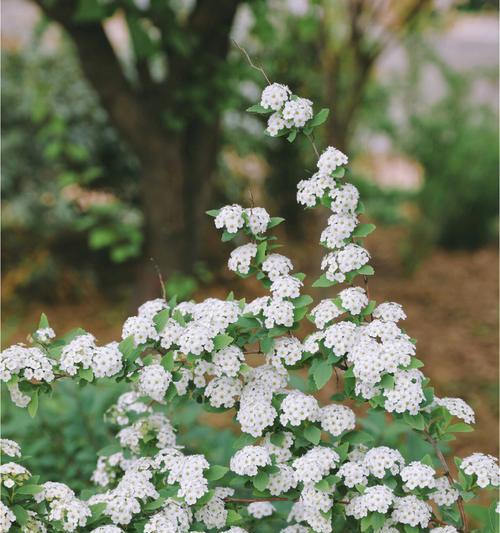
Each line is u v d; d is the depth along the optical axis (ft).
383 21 19.97
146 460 7.70
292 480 7.21
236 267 7.79
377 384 6.98
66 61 25.03
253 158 27.68
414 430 7.72
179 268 18.88
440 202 27.94
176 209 18.43
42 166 24.77
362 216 32.09
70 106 24.59
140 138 17.66
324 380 7.09
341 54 20.22
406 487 7.07
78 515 6.69
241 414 7.21
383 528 6.99
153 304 7.86
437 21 20.89
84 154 21.08
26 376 7.02
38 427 11.04
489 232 31.30
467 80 28.60
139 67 17.40
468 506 7.57
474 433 15.70
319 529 7.12
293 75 25.35
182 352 7.25
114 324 22.90
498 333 21.99
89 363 7.07
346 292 7.52
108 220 23.68
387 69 31.19
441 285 26.45
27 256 24.67
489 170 29.25
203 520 7.21
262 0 17.10
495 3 14.25
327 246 7.73
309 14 19.47
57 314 23.63
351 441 7.50
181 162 18.30
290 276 7.72
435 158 27.94
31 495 6.91
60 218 24.63
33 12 28.68
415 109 28.71
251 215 7.80
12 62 25.03
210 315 7.47
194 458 7.21
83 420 10.59
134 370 7.37
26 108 24.11
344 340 7.13
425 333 22.22
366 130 29.99
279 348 7.48
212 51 17.39
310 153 26.76
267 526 8.49
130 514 6.93
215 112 17.63
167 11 15.81
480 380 18.72
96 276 25.50
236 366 7.32
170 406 8.96
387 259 29.14
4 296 23.99
